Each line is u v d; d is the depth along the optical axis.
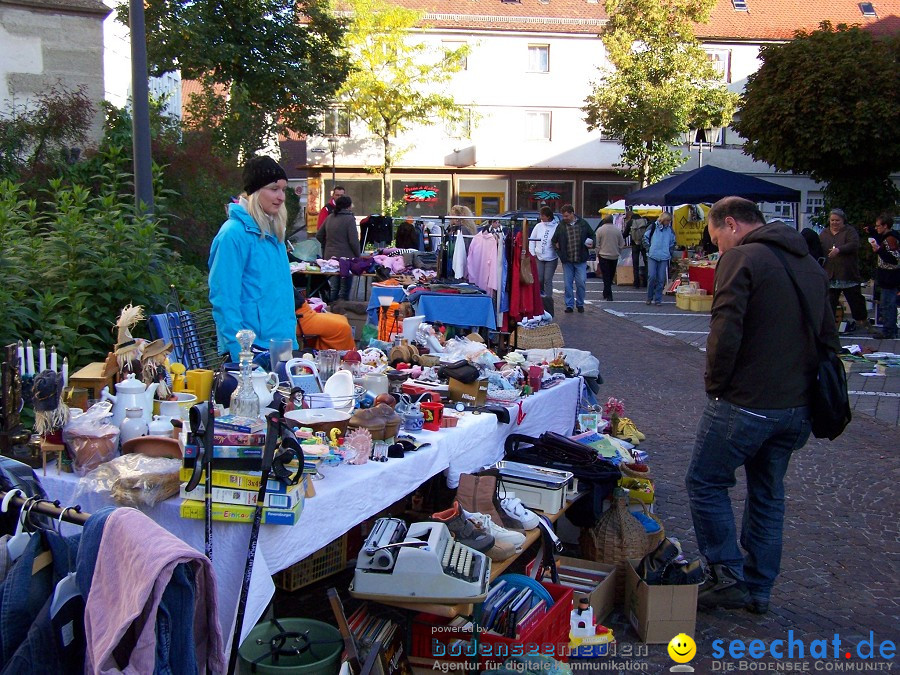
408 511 4.61
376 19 28.56
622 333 13.05
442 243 9.13
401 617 3.44
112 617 1.91
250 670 2.82
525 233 8.67
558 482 4.12
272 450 2.66
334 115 30.61
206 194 10.47
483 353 5.54
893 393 9.08
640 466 4.98
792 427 3.82
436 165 32.50
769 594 4.05
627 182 33.94
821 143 18.22
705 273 16.72
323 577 4.04
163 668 1.96
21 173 9.27
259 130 16.45
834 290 12.94
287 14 19.31
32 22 12.45
